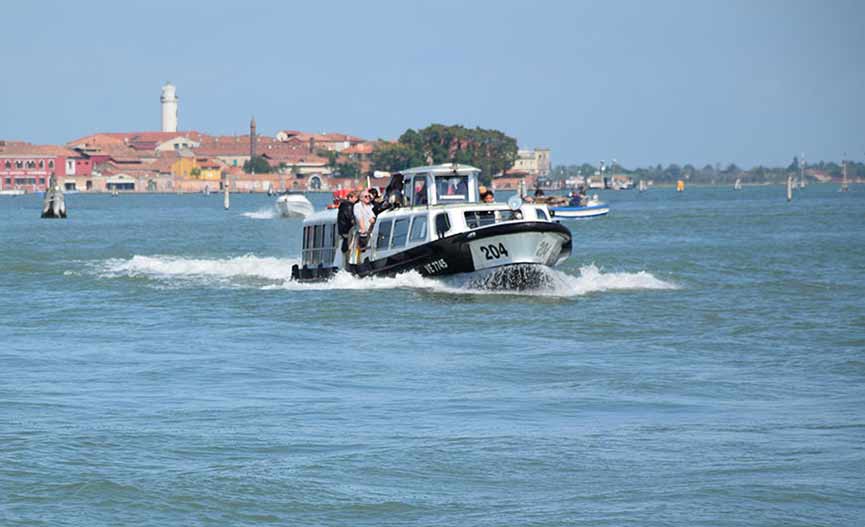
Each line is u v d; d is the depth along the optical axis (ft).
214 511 148.05
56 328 326.24
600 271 491.72
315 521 145.18
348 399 216.13
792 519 142.51
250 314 352.69
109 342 296.92
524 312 346.74
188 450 174.70
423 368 253.65
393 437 182.91
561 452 173.17
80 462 167.53
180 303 383.65
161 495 153.38
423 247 391.65
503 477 161.17
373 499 152.35
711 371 248.32
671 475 160.76
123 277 478.18
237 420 196.03
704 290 403.13
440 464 167.22
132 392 223.71
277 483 158.40
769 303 368.68
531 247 383.86
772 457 169.17
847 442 177.88
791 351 276.00
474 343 292.20
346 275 420.77
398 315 343.05
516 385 231.91
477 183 417.08
